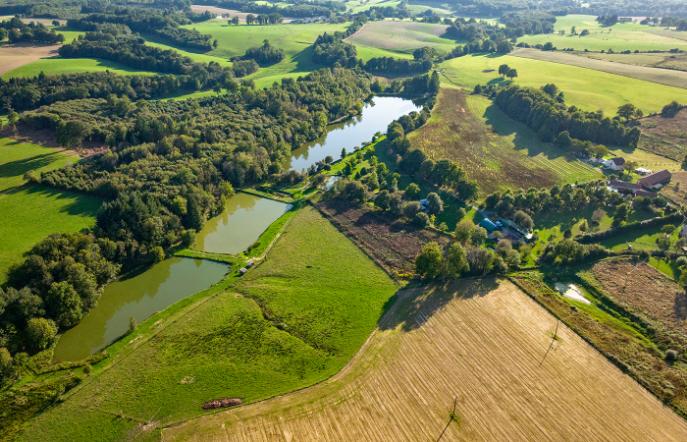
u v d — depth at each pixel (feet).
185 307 259.39
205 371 217.15
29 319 227.40
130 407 199.00
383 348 228.63
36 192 357.00
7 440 185.37
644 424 190.19
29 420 193.36
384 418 191.93
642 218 344.69
